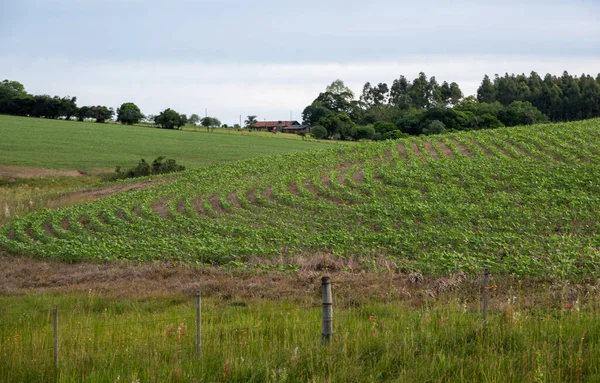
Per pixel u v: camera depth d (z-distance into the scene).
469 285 15.30
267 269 19.48
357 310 13.09
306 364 8.50
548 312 11.05
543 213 25.83
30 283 19.81
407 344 8.97
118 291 17.20
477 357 8.48
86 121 141.75
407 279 16.55
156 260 22.75
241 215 31.77
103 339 10.45
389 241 22.58
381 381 8.00
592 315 10.23
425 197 31.62
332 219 28.19
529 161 38.19
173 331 11.01
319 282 16.84
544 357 8.20
